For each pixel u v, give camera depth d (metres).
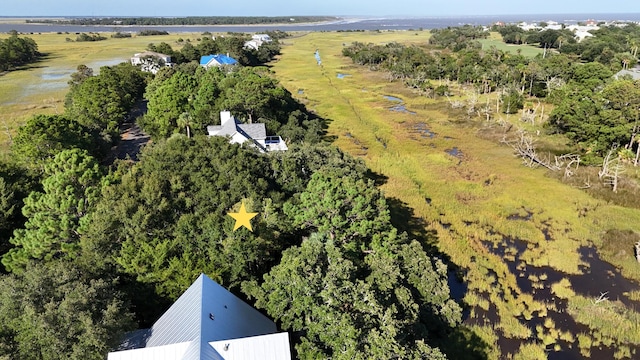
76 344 24.27
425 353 25.48
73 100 85.75
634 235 51.44
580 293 42.53
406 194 62.19
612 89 72.69
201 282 28.56
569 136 78.12
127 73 102.06
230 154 47.06
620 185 63.12
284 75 154.38
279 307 28.73
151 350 23.95
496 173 70.06
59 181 37.62
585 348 35.75
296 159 51.69
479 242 51.28
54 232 35.75
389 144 84.50
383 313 27.27
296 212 39.69
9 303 25.48
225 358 23.55
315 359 24.84
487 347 35.25
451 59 150.00
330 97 122.75
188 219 35.53
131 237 34.91
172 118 74.12
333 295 27.19
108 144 68.25
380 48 186.00
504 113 102.31
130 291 32.50
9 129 80.75
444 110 109.06
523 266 46.84
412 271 36.19
